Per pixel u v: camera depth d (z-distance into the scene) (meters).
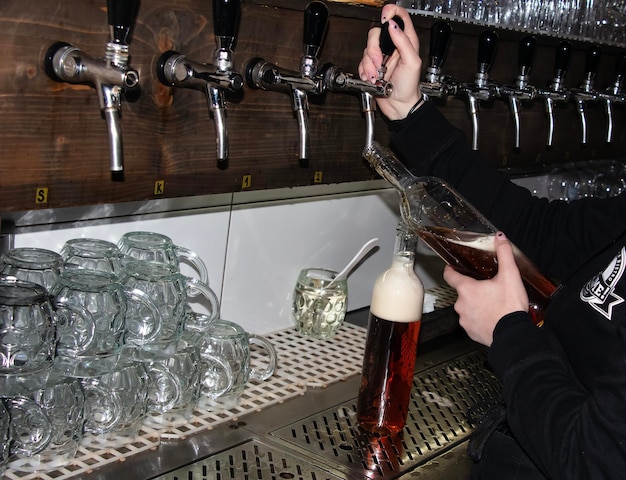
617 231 1.24
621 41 2.35
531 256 1.45
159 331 1.31
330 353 1.77
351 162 1.54
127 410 1.26
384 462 1.38
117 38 1.03
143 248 1.43
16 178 1.05
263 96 1.34
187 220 1.60
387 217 2.08
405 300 1.43
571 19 2.14
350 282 2.04
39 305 1.12
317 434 1.43
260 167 1.37
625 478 0.91
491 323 1.13
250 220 1.73
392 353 1.44
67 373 1.21
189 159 1.25
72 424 1.19
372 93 1.38
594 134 2.35
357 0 1.46
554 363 1.05
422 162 1.50
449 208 1.31
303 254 1.88
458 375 1.80
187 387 1.36
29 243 1.36
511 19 1.95
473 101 1.63
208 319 1.50
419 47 1.58
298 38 1.36
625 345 0.93
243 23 1.27
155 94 1.18
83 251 1.33
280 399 1.53
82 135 1.11
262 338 1.59
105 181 1.15
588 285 1.13
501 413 1.27
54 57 1.04
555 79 1.85
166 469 1.24
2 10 0.99
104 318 1.21
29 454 1.16
